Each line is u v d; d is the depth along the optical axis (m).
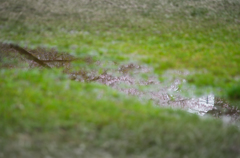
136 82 13.77
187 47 12.13
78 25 13.77
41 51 15.07
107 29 13.52
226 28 14.91
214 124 6.88
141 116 6.59
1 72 8.45
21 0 16.62
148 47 11.74
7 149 5.04
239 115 12.73
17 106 6.33
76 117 6.12
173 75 9.83
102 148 5.32
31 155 4.96
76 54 10.69
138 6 17.25
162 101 14.12
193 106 14.77
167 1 18.53
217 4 18.45
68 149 5.19
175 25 14.69
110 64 13.05
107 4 17.33
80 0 17.70
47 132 5.58
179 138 5.82
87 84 8.37
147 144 5.56
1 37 11.93
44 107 6.42
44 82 7.90
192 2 18.58
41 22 13.84
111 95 7.79
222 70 10.20
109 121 6.10
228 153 5.65
